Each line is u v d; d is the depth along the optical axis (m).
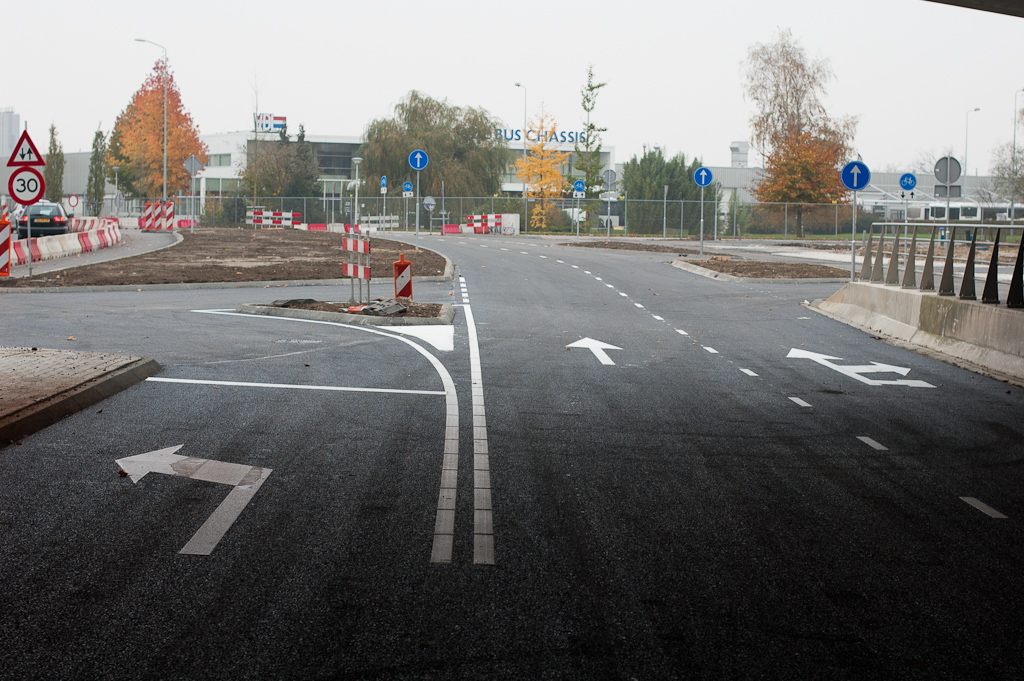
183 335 14.80
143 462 7.29
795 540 5.77
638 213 64.88
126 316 17.19
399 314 17.44
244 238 45.12
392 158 74.19
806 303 21.45
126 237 47.31
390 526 5.90
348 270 18.69
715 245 48.12
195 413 9.14
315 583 4.91
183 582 4.89
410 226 70.00
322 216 74.25
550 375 11.85
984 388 11.58
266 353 13.15
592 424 9.04
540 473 7.23
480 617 4.51
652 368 12.60
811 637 4.36
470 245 43.47
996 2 12.07
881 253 18.72
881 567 5.33
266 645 4.17
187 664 3.97
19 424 8.12
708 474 7.30
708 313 19.56
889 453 8.11
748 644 4.28
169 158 75.31
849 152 69.12
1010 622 4.58
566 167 98.50
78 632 4.27
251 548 5.44
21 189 23.41
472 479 7.03
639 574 5.14
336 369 11.95
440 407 9.72
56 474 6.91
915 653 4.21
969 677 3.99
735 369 12.69
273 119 100.75
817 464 7.69
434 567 5.19
